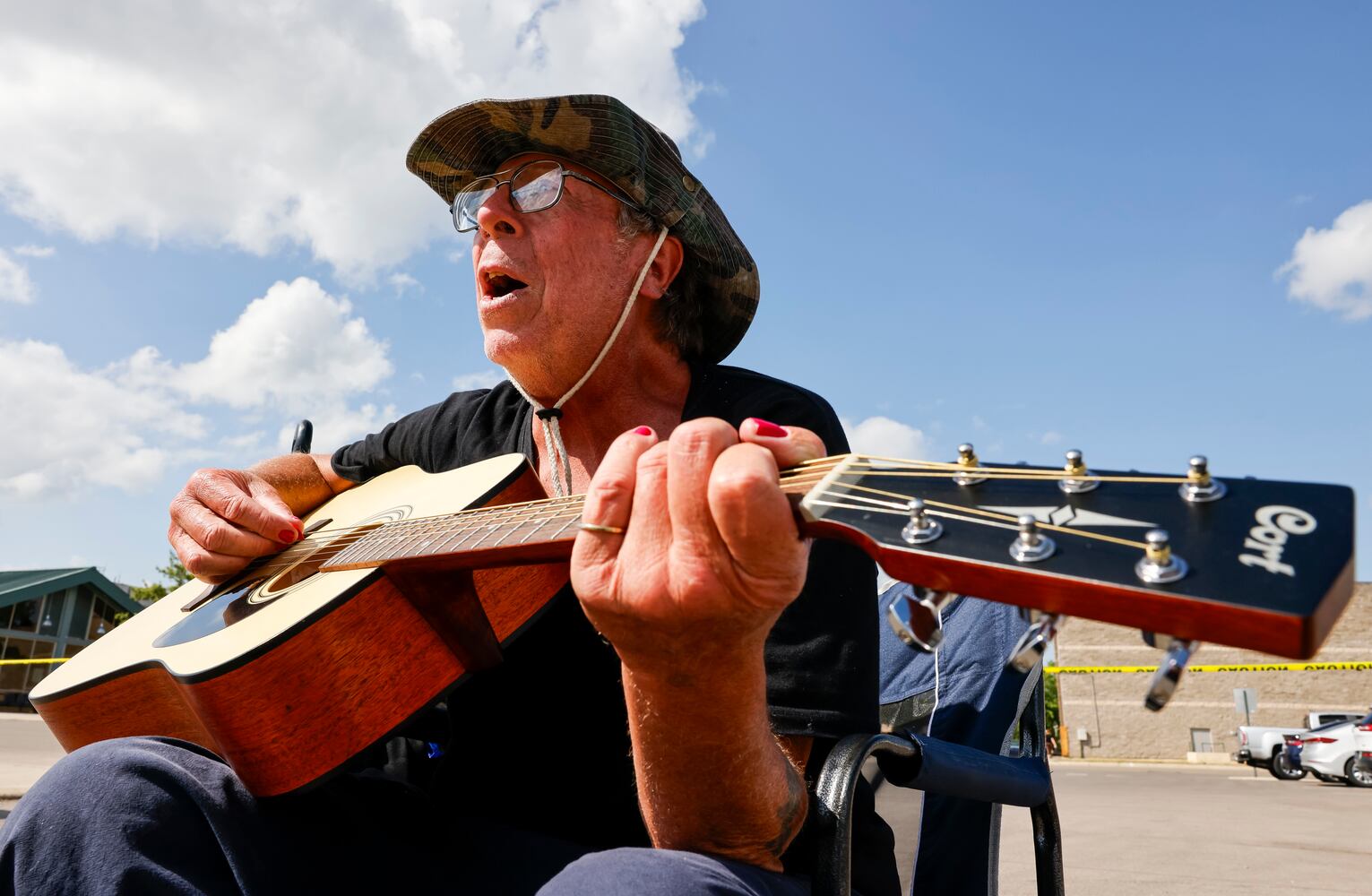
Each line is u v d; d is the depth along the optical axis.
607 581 0.78
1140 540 0.63
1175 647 0.59
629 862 0.83
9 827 1.05
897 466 0.83
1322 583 0.54
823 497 0.77
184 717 1.45
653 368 1.62
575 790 1.35
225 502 1.64
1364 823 7.96
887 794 1.46
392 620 1.20
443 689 1.23
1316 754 15.34
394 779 1.46
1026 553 0.65
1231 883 4.43
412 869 1.17
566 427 1.66
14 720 16.25
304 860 1.11
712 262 1.69
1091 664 35.59
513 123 1.60
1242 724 33.50
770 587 0.75
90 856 1.01
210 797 1.08
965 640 1.58
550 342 1.57
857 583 1.18
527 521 1.18
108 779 1.05
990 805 1.45
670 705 0.85
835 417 1.48
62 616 27.50
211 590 1.65
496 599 1.26
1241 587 0.56
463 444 1.83
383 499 1.79
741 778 0.89
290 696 1.12
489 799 1.38
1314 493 0.63
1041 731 1.39
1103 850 5.73
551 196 1.56
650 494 0.77
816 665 1.12
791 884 0.95
